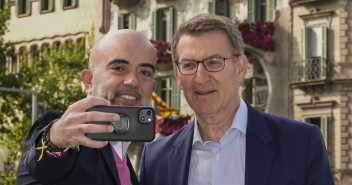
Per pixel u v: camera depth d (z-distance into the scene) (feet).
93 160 12.18
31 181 11.18
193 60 13.98
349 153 81.20
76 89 94.43
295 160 13.89
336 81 81.51
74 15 110.73
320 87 82.58
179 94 90.43
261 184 13.84
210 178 14.61
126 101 13.08
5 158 108.27
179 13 94.43
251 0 87.92
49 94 92.58
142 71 13.29
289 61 85.20
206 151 14.75
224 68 13.98
